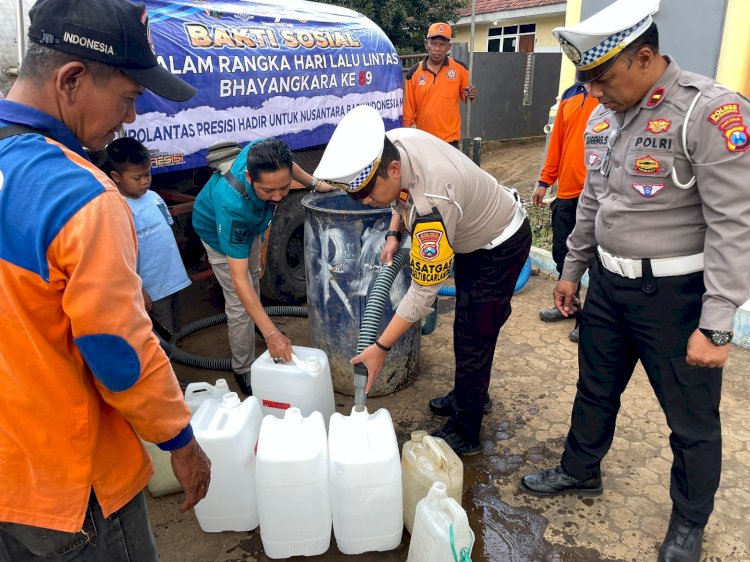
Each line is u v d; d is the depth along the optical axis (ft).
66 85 3.55
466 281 7.79
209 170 13.52
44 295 3.42
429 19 42.65
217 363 11.27
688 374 6.15
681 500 6.63
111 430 4.01
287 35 12.78
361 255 9.43
